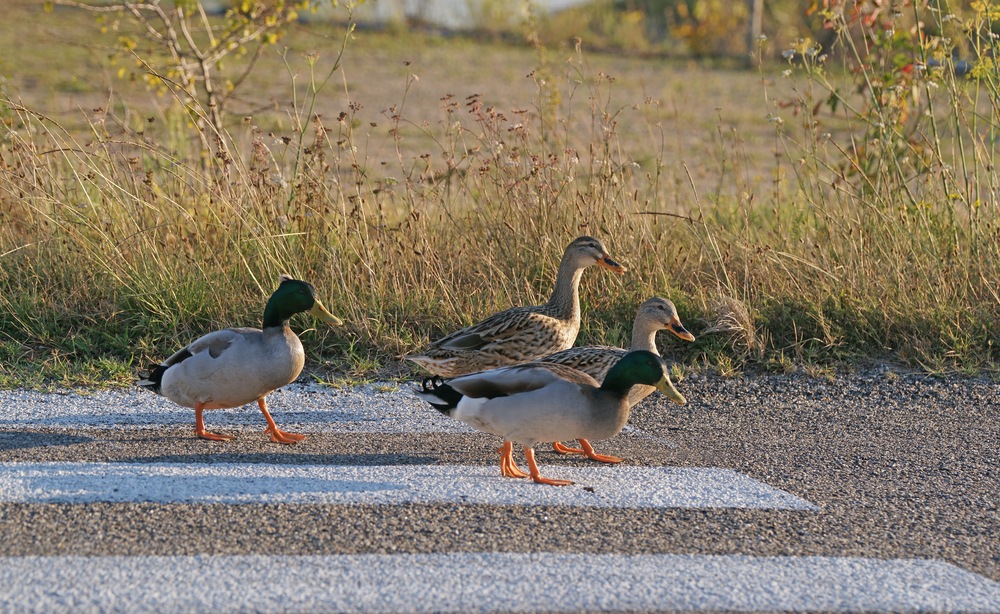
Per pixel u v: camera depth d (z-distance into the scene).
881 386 21.91
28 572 11.96
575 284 21.94
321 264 25.52
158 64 36.06
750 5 87.00
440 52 83.75
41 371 21.08
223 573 12.06
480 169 26.52
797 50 29.00
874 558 13.12
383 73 74.19
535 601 11.56
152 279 24.19
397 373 22.17
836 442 18.48
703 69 82.06
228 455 16.67
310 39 79.56
